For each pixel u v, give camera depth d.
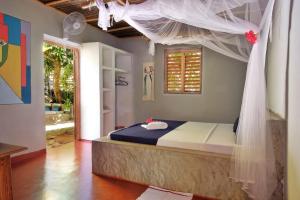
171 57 5.15
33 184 2.57
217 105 4.80
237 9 2.24
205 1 2.17
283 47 2.19
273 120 2.16
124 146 2.74
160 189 2.53
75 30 3.88
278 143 2.14
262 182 2.12
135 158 2.68
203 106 4.92
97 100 4.52
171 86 5.20
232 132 3.10
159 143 2.67
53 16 3.90
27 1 3.43
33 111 3.55
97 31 4.95
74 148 4.09
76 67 4.64
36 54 3.59
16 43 3.26
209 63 4.81
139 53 5.53
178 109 5.16
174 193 2.44
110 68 4.86
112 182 2.69
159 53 5.28
